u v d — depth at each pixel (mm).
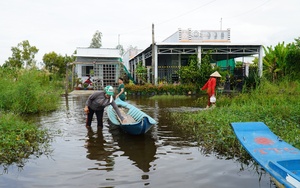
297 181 3322
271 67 23312
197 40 23406
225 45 22641
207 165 5148
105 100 8234
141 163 5273
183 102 16375
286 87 13078
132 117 9000
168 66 25359
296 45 18969
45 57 36906
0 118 8109
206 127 8023
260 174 4699
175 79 24859
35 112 12164
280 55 22234
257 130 5781
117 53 29516
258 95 12242
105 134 7656
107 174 4727
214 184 4320
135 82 29234
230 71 24781
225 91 21859
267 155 4688
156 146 6434
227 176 4629
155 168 5004
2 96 11516
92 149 6203
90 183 4359
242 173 4754
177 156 5695
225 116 8914
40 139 6984
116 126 8797
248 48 23000
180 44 22125
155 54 22750
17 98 11555
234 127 5816
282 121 7777
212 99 12078
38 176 4652
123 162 5336
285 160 4176
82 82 28734
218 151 6008
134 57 31469
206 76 21594
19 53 28875
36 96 12125
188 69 22094
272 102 10625
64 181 4441
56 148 6281
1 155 5598
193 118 9484
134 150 6125
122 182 4387
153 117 10562
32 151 6031
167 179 4512
